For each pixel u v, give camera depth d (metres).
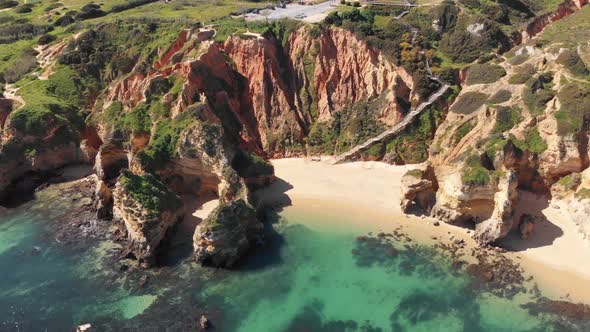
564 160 78.44
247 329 58.66
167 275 67.50
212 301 62.94
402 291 64.50
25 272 68.69
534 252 70.12
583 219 73.06
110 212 81.38
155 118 91.00
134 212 70.81
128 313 60.91
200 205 83.12
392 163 94.31
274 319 60.16
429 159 85.50
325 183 89.94
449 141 85.69
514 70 94.56
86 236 76.25
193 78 95.69
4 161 89.69
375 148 95.75
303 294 64.25
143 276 67.25
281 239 75.38
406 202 80.19
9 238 76.44
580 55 90.56
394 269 68.44
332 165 95.62
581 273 65.81
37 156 92.81
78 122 99.44
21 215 82.69
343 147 98.62
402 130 96.31
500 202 70.56
